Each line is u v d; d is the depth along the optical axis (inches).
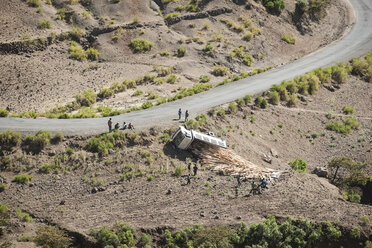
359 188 1860.2
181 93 2418.8
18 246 1258.0
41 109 2279.8
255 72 2901.1
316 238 1419.8
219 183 1691.7
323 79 2859.3
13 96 2429.9
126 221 1464.1
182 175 1723.7
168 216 1498.5
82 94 2434.8
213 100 2340.1
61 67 2778.1
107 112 2102.6
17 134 1785.2
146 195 1603.1
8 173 1657.2
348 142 2314.2
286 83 2635.3
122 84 2603.3
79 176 1674.5
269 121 2315.5
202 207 1555.1
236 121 2201.0
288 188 1692.9
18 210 1467.8
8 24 2923.2
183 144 1844.2
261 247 1365.7
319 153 2208.4
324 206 1579.7
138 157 1788.9
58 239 1307.8
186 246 1363.2
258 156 2003.0
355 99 2775.6
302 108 2561.5
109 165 1736.0
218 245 1347.2
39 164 1710.1
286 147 2185.0
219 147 1895.9
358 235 1422.2
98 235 1355.8
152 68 2906.0
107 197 1585.9
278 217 1496.1
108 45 3026.6
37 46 2856.8
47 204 1531.7
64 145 1809.8
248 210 1545.3
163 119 2052.2
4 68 2630.4
